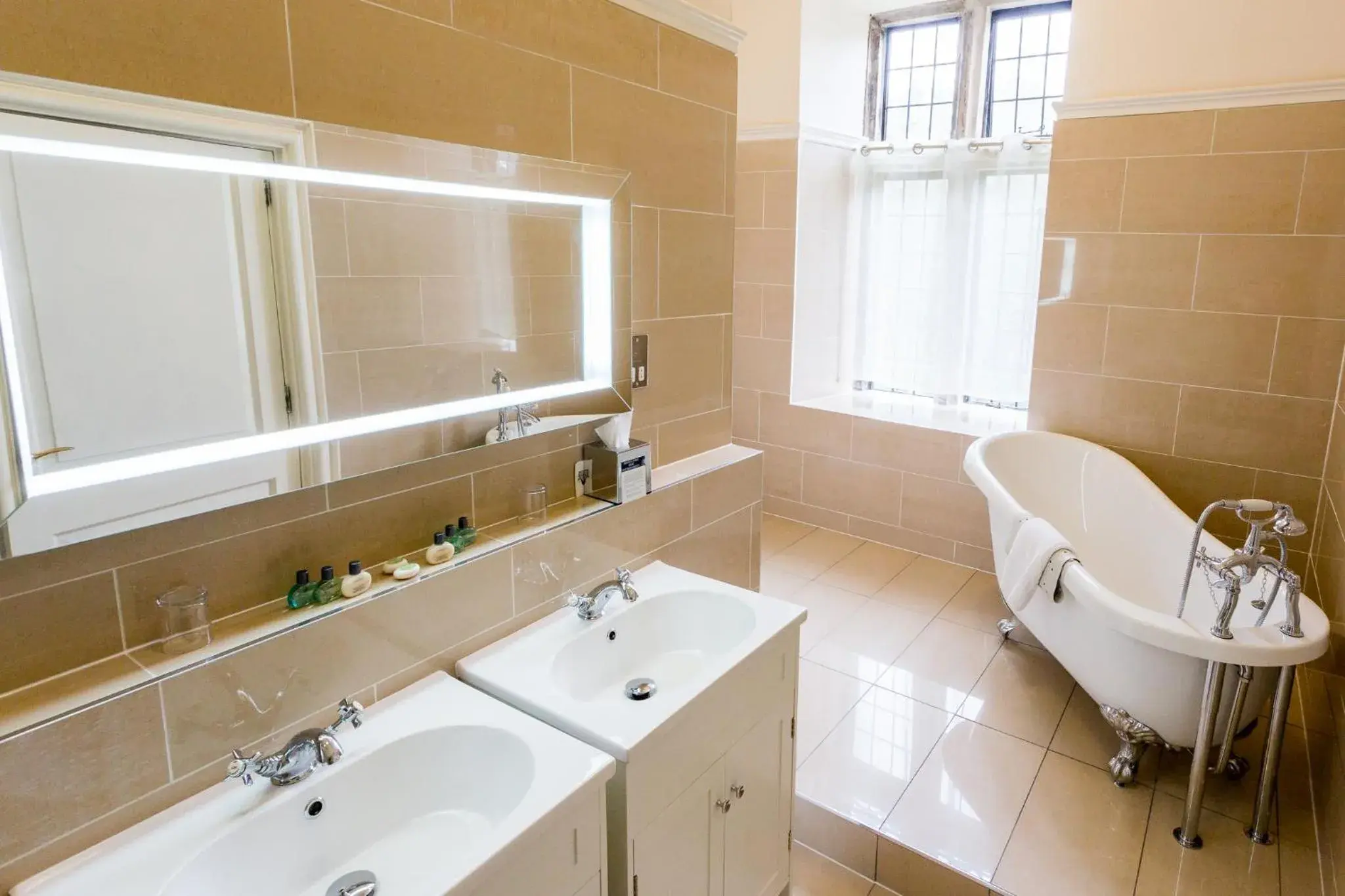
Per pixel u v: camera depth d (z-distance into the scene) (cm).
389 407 145
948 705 262
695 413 234
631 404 200
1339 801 190
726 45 218
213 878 107
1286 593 197
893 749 239
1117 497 302
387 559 151
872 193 404
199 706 115
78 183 102
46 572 107
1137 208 301
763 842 180
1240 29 273
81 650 111
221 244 118
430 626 148
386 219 140
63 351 103
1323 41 260
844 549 387
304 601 133
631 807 132
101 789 106
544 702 140
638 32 189
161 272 111
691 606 187
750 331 415
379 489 148
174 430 115
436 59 146
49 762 101
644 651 182
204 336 117
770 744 175
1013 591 250
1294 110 268
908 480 378
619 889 136
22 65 99
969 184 361
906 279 400
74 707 103
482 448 167
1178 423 306
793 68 368
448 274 152
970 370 380
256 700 122
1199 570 264
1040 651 295
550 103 170
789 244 389
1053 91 376
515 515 178
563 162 171
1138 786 224
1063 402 330
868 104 423
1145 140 296
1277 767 199
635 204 198
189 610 118
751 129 385
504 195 161
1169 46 287
